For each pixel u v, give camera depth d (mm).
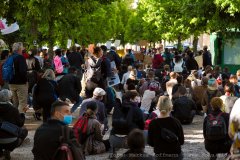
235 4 27125
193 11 29359
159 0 52594
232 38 30266
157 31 59438
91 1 26750
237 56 31812
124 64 24078
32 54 20906
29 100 21016
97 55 18484
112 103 18375
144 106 16906
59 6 25266
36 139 7980
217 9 28453
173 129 9852
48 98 15859
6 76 16547
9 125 11258
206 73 22766
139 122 11594
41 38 34188
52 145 7883
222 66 31969
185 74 27484
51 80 16906
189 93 20422
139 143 7066
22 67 16594
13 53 16703
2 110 11328
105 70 18562
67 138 7895
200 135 15844
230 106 14562
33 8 23891
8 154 11797
